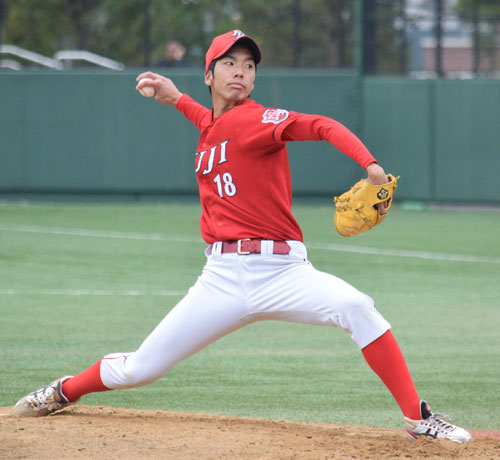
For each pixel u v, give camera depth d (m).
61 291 32.94
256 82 63.06
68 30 85.56
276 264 13.80
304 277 13.77
